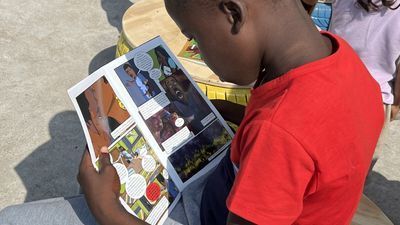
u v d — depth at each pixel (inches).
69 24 131.8
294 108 38.4
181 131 59.2
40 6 136.7
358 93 41.5
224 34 40.3
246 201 39.6
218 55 41.8
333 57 40.2
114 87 57.2
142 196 55.6
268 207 39.2
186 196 56.7
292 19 40.0
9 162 97.0
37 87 113.0
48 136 102.4
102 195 53.1
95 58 122.4
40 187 93.1
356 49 73.3
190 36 43.1
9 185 93.0
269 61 40.8
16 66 117.8
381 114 45.0
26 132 102.9
